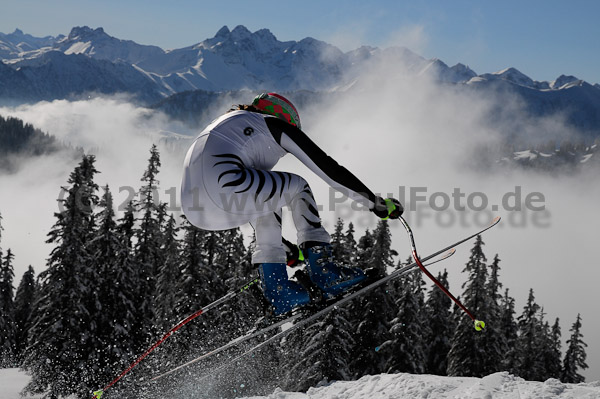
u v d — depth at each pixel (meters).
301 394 6.54
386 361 28.27
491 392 4.84
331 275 3.21
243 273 26.64
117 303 25.75
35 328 26.14
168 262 32.38
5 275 49.84
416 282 37.19
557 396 4.59
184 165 3.21
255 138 3.14
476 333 33.44
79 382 24.56
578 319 48.25
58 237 26.58
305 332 23.38
